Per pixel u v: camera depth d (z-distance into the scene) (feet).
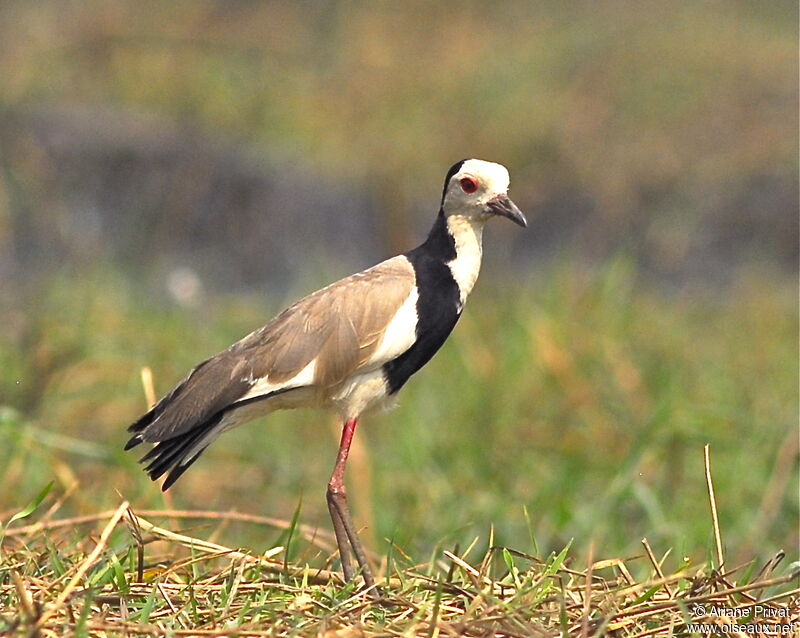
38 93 76.95
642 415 47.52
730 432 45.88
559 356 50.67
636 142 80.84
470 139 81.00
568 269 66.69
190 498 42.34
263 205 73.20
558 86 86.17
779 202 75.97
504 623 24.82
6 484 37.65
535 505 41.42
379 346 29.76
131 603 25.81
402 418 47.19
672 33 91.66
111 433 44.70
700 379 52.90
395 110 84.02
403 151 79.77
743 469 43.19
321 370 29.45
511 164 79.56
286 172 75.46
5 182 68.44
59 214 68.54
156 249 69.77
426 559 36.24
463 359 52.16
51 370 46.01
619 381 50.19
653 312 62.80
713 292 70.49
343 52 89.71
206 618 25.30
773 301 67.15
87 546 31.71
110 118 75.31
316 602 25.68
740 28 94.17
